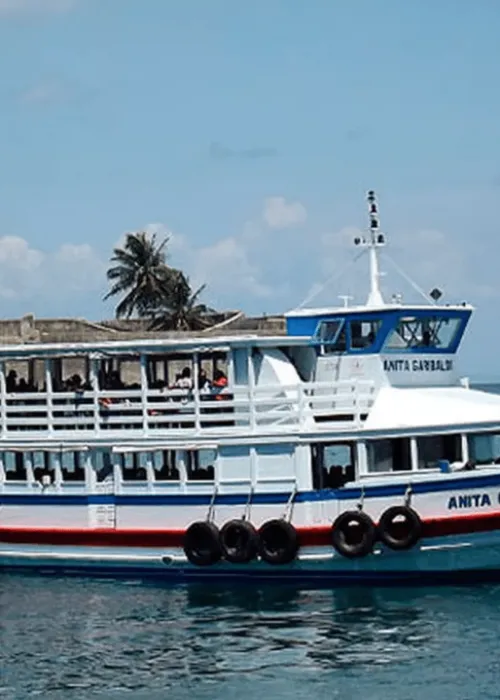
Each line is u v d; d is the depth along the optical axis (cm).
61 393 5044
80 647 3984
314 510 4591
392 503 4516
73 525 4972
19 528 5072
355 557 4516
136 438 4841
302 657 3803
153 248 12812
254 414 4741
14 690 3594
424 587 4572
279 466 4644
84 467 4962
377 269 4984
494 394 4972
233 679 3634
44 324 10694
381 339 4841
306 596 4516
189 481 4772
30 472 5059
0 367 5169
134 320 12056
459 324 5016
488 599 4384
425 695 3456
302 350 5044
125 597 4631
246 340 4812
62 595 4691
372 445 4606
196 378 4869
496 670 3631
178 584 4812
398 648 3856
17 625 4269
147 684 3619
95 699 3509
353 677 3616
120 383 5184
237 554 4619
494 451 4709
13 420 5097
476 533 4481
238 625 4169
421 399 4753
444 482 4484
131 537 4853
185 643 3988
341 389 4922
